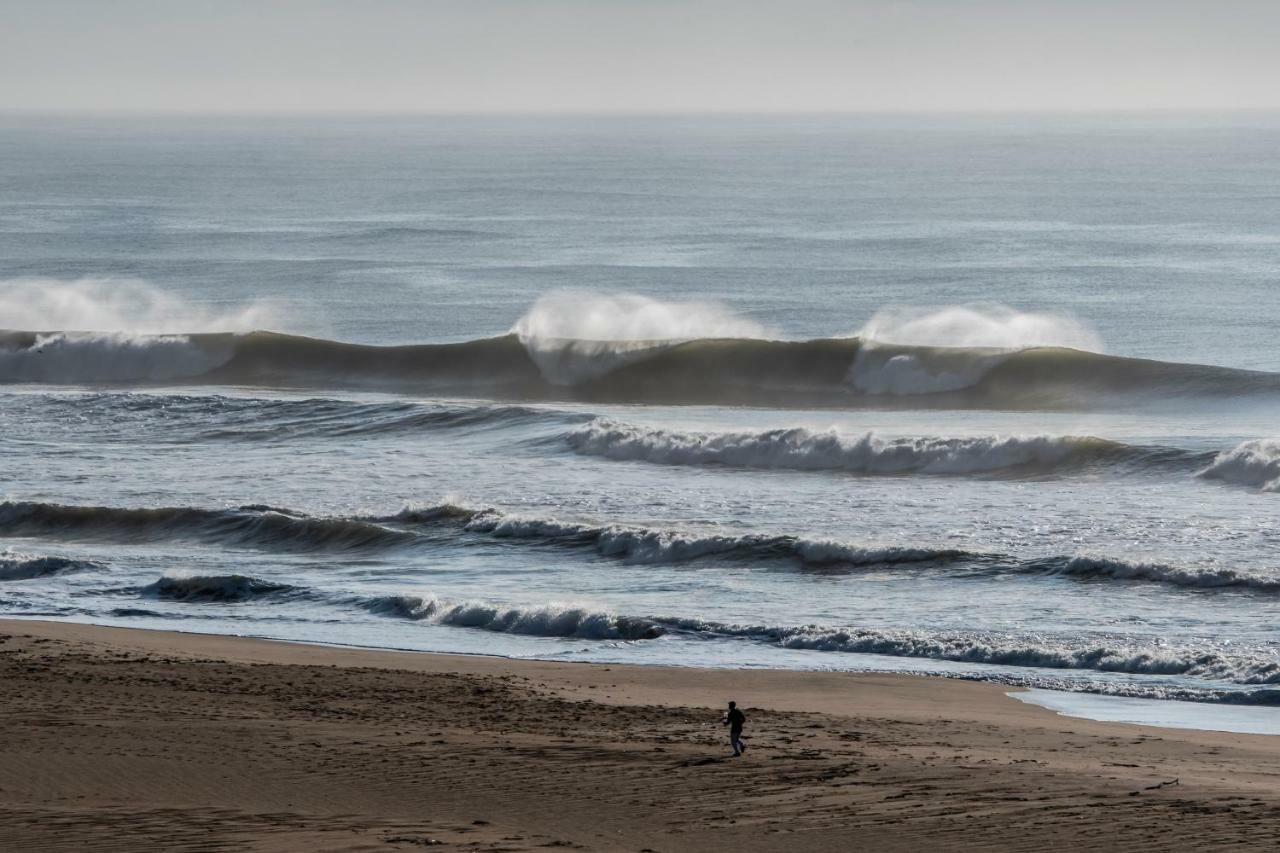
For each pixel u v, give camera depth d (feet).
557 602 174.19
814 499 222.28
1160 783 94.73
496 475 242.58
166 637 157.69
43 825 78.95
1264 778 98.78
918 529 201.98
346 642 159.12
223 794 88.28
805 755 102.99
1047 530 198.90
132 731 104.32
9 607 175.01
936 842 80.28
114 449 269.03
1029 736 115.55
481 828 81.46
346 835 77.71
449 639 161.48
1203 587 170.50
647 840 80.18
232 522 212.84
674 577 184.96
